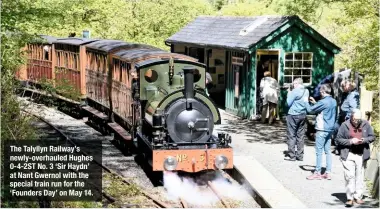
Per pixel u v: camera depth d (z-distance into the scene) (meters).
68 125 22.61
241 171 14.15
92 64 22.61
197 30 29.89
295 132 16.12
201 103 13.51
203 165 13.40
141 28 33.16
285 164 15.70
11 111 12.74
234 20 27.88
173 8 34.44
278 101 23.12
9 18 14.68
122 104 17.95
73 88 18.86
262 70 24.12
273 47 23.05
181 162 13.30
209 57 29.31
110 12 32.81
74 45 24.33
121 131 17.77
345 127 11.77
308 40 23.41
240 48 23.22
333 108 13.95
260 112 23.19
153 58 15.88
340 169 15.14
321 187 13.44
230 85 25.08
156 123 13.33
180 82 14.95
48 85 16.64
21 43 14.43
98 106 22.36
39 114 16.83
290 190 13.18
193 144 13.50
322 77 23.73
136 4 33.69
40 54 28.20
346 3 17.55
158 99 14.29
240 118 23.75
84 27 32.16
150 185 13.89
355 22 17.44
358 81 16.83
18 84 13.59
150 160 13.63
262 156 16.69
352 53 20.09
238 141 18.95
